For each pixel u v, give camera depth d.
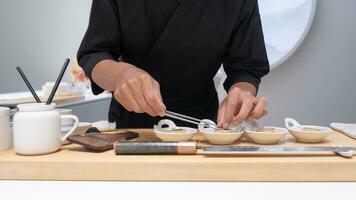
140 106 0.72
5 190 0.56
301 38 1.68
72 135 0.76
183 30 0.96
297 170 0.59
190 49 1.00
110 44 0.94
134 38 0.98
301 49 1.77
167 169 0.60
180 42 0.98
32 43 2.22
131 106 0.73
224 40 1.00
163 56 1.01
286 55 1.70
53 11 2.17
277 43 1.70
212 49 1.01
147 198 0.52
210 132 0.76
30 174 0.61
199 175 0.59
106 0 0.92
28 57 2.24
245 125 0.81
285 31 1.69
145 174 0.60
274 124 1.82
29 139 0.65
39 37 2.21
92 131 0.85
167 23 0.96
